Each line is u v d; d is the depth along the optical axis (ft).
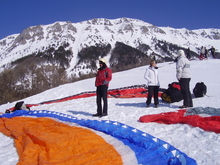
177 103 25.13
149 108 23.13
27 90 125.39
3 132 16.85
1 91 116.57
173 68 75.10
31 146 12.55
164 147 11.59
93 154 11.36
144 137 12.91
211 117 15.55
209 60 82.48
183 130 14.89
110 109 24.27
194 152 11.44
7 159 11.56
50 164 10.25
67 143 12.82
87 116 21.52
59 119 19.44
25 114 23.09
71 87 54.65
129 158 10.74
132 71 82.17
